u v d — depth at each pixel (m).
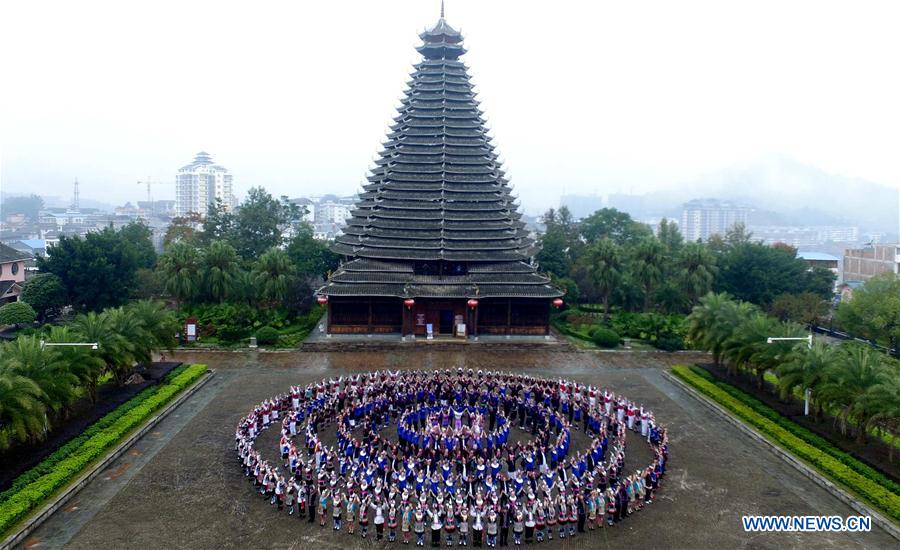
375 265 80.44
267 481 36.00
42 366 41.03
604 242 92.38
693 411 53.59
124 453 42.44
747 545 31.94
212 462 41.28
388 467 38.81
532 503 33.03
